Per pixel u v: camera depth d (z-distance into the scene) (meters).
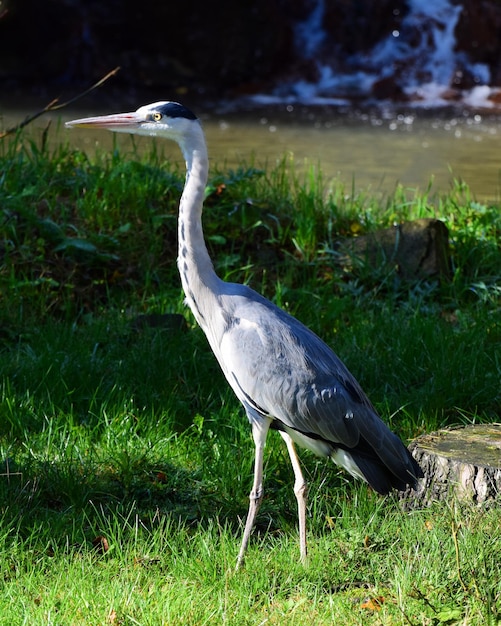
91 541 8.13
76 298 12.98
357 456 7.77
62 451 9.34
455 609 6.69
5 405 9.95
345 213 15.73
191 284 8.12
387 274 13.62
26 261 13.07
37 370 10.69
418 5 40.28
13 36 37.41
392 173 23.08
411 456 8.05
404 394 10.62
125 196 14.43
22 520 8.22
